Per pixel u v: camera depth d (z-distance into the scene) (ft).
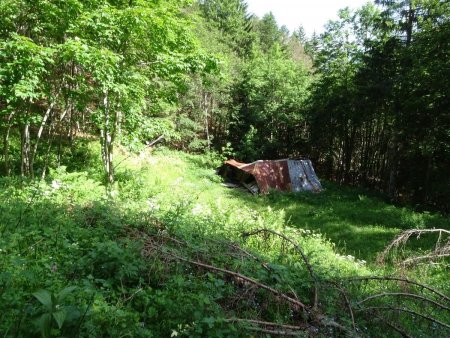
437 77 50.47
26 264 11.50
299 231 32.48
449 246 21.40
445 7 55.98
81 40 26.89
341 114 74.28
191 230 18.62
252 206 45.80
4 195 19.71
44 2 26.76
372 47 69.51
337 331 12.60
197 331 9.58
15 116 29.32
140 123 33.76
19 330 7.98
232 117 91.91
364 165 80.59
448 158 58.49
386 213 45.11
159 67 32.96
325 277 16.07
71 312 8.32
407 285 18.62
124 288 11.89
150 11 27.81
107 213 18.31
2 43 23.90
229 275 14.12
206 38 92.22
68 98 35.09
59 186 23.85
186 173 57.72
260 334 11.16
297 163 63.16
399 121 59.82
